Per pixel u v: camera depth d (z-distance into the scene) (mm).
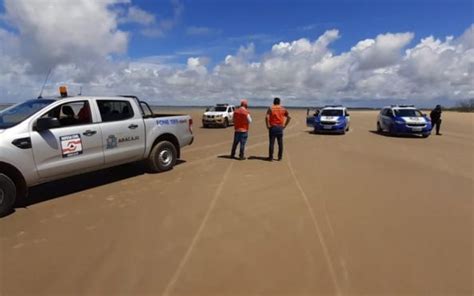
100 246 4188
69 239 4391
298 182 7430
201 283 3359
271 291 3225
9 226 4828
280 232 4629
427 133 17531
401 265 3715
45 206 5699
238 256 3928
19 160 5309
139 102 7805
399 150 12680
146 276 3496
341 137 17625
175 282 3377
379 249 4113
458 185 7223
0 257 3914
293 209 5586
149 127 7852
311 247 4164
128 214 5316
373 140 16188
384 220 5090
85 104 6590
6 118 5809
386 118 19234
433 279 3430
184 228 4754
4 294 3195
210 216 5238
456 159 10648
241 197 6262
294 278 3453
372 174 8297
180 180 7531
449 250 4090
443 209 5613
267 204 5848
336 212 5445
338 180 7645
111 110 7055
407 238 4434
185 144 9023
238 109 10227
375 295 3164
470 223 4980
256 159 10383
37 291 3244
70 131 6078
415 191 6727
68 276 3504
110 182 7320
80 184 7145
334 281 3396
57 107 6051
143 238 4418
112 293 3201
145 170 8516
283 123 10047
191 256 3924
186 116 9117
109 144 6820
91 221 5016
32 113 5770
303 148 13109
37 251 4059
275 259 3854
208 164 9477
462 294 3174
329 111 20266
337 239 4402
